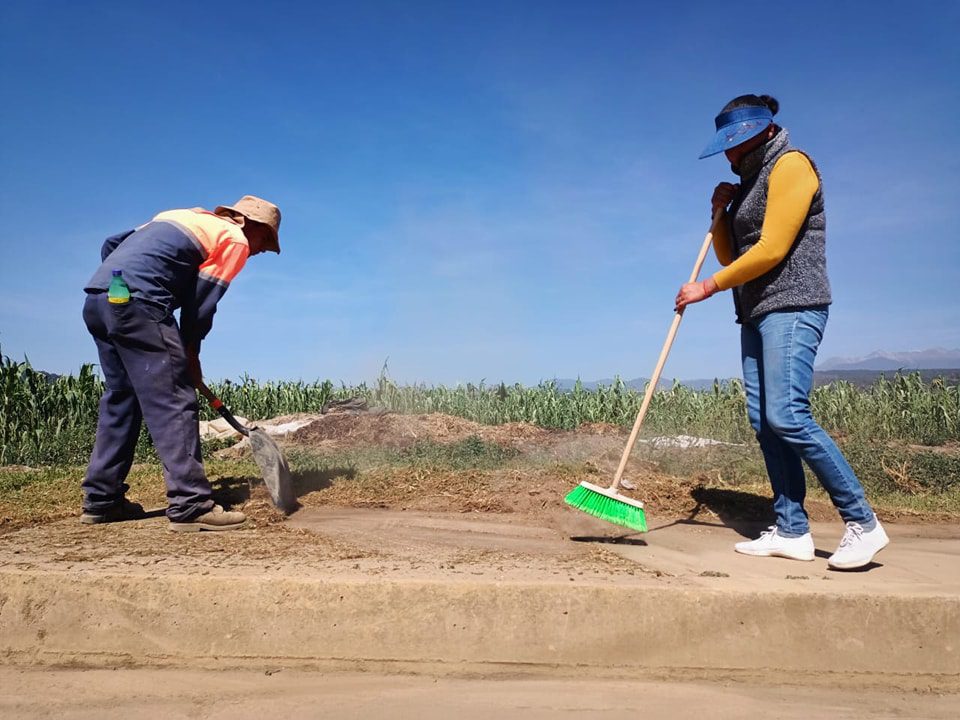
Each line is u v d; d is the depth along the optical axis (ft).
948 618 8.48
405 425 28.04
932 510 16.88
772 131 10.99
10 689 7.55
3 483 16.43
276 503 12.83
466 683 7.82
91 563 9.05
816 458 10.05
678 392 35.24
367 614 8.27
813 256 10.52
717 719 7.07
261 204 13.33
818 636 8.37
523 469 18.07
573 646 8.23
